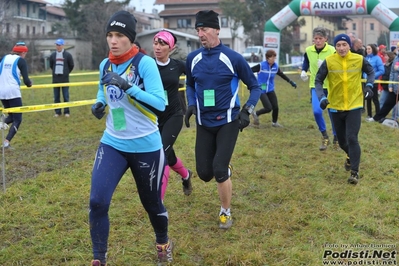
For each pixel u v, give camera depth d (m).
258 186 6.17
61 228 4.73
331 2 19.42
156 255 4.20
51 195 5.63
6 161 7.49
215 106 4.58
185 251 4.25
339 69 6.07
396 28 18.97
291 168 7.11
